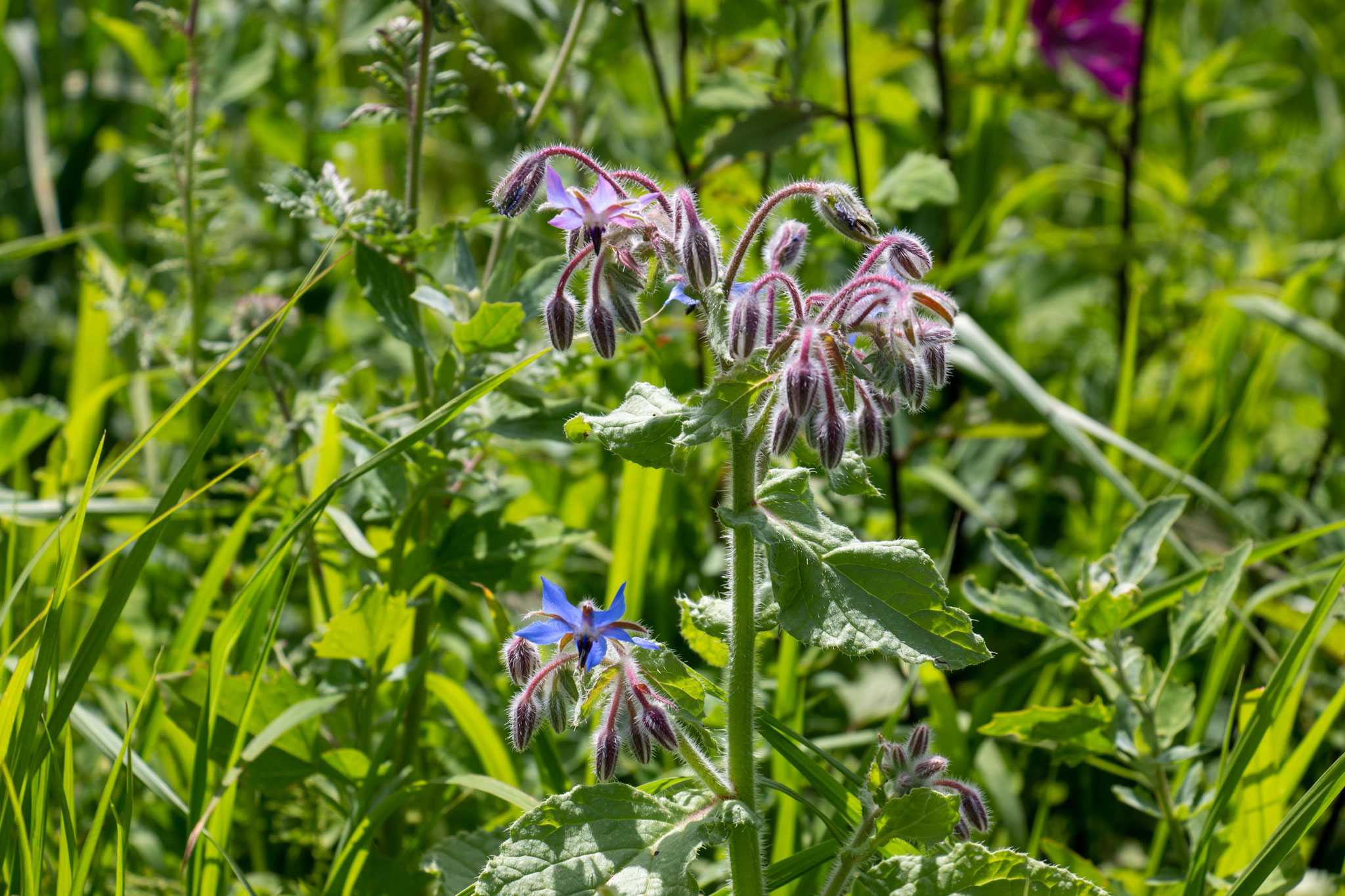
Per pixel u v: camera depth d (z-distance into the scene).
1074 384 5.33
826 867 3.05
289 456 3.90
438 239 3.12
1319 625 2.60
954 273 4.75
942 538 4.73
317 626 3.64
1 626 3.19
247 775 3.08
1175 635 3.00
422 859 2.78
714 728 2.70
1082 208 7.36
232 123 6.31
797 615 2.15
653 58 4.51
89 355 5.04
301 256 5.55
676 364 4.80
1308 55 7.67
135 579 2.59
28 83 6.30
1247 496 4.95
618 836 2.19
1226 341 5.05
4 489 4.62
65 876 2.45
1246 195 6.27
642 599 4.00
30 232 6.77
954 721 3.29
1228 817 2.99
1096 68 5.42
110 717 3.72
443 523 3.42
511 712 2.32
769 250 2.46
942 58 5.14
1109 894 2.17
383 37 3.37
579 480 4.60
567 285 2.32
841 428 2.07
